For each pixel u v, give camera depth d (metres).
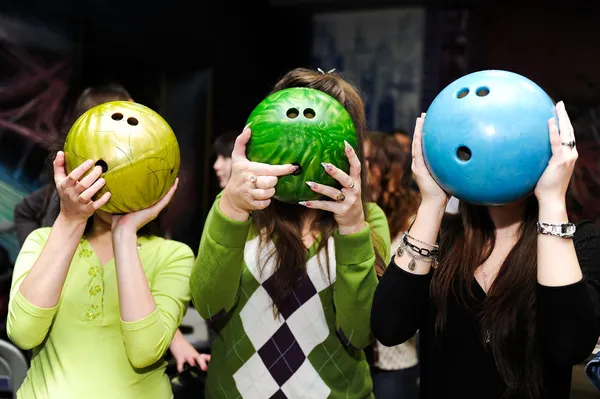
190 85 6.46
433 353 1.61
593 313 1.39
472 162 1.35
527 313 1.48
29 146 5.03
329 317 1.79
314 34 7.41
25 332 1.57
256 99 7.23
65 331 1.67
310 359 1.77
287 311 1.77
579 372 2.20
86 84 5.51
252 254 1.80
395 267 1.61
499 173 1.34
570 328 1.38
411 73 7.14
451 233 1.67
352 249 1.66
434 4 6.99
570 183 1.58
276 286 1.76
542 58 6.67
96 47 5.56
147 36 5.96
